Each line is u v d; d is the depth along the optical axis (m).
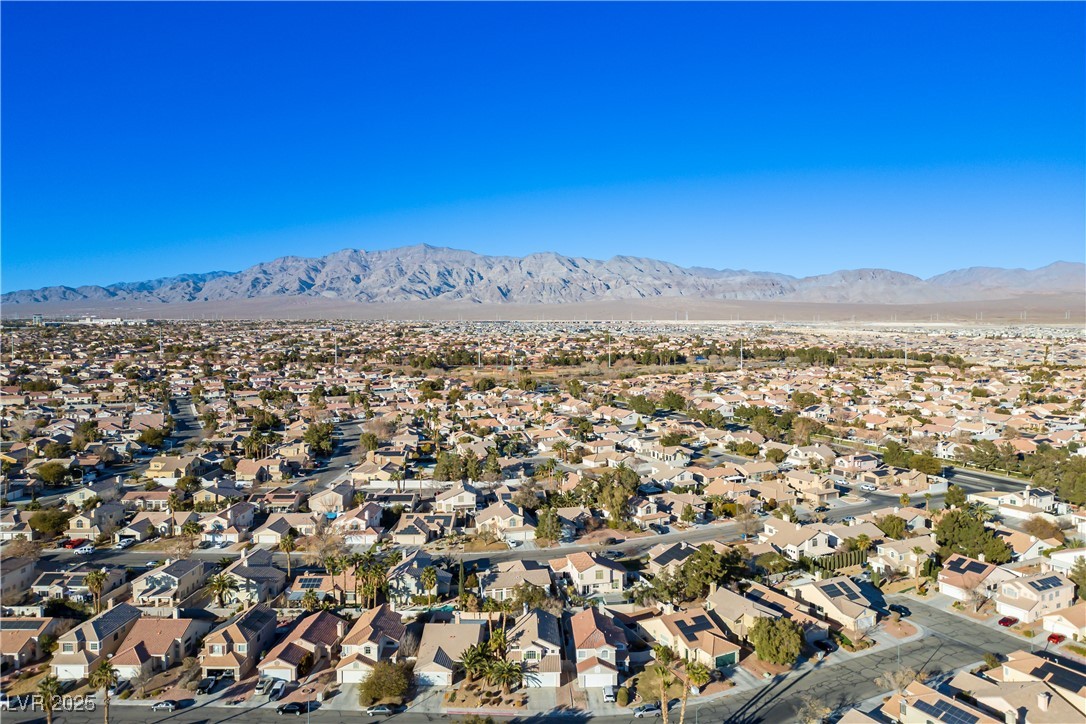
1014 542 106.06
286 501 133.88
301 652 77.56
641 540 116.38
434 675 74.50
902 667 75.88
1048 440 174.25
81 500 134.88
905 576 100.06
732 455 175.50
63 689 73.62
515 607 88.31
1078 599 89.94
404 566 96.62
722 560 95.81
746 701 70.38
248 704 70.88
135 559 109.44
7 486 140.25
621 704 69.94
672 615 83.12
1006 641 81.56
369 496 137.00
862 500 136.00
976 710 62.69
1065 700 65.62
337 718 68.62
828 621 86.94
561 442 174.25
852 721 63.75
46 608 91.31
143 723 67.75
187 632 81.12
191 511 126.88
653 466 159.12
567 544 114.69
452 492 132.62
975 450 163.75
